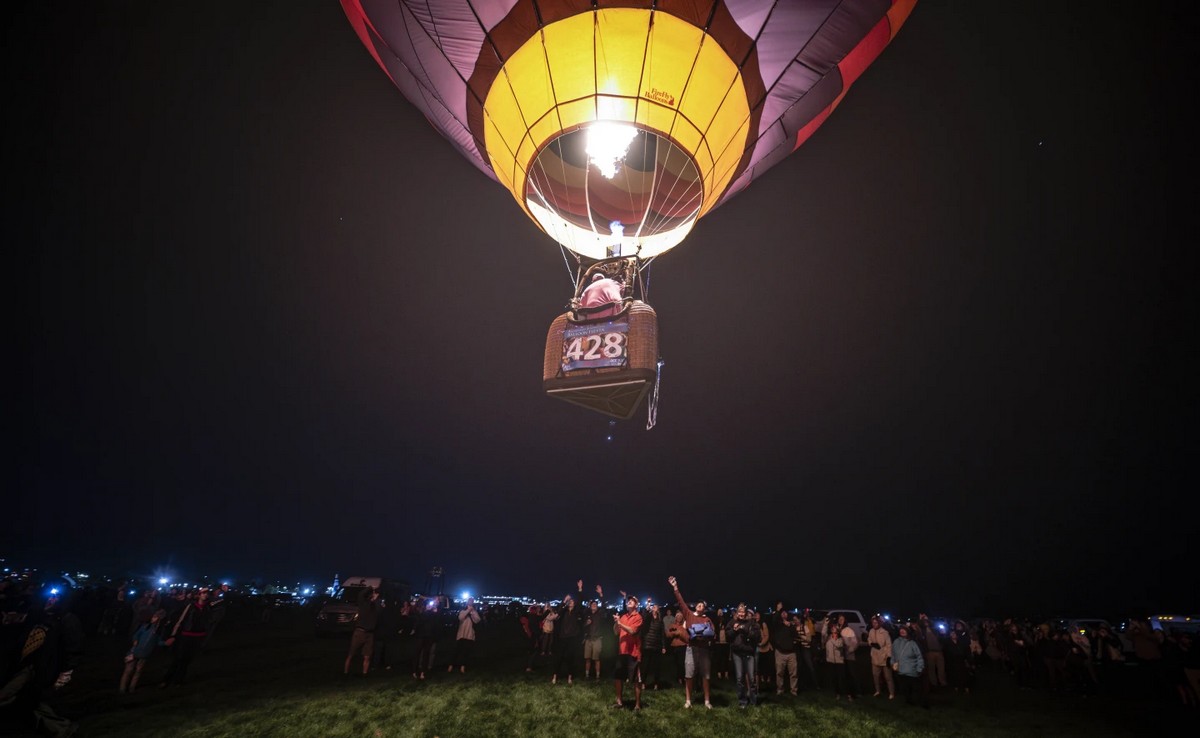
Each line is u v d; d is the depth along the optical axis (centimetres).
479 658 1521
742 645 934
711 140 974
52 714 655
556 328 800
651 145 1069
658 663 1136
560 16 885
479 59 956
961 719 916
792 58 958
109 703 834
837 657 1046
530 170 1002
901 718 900
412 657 1474
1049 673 1295
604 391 778
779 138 1162
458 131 1210
